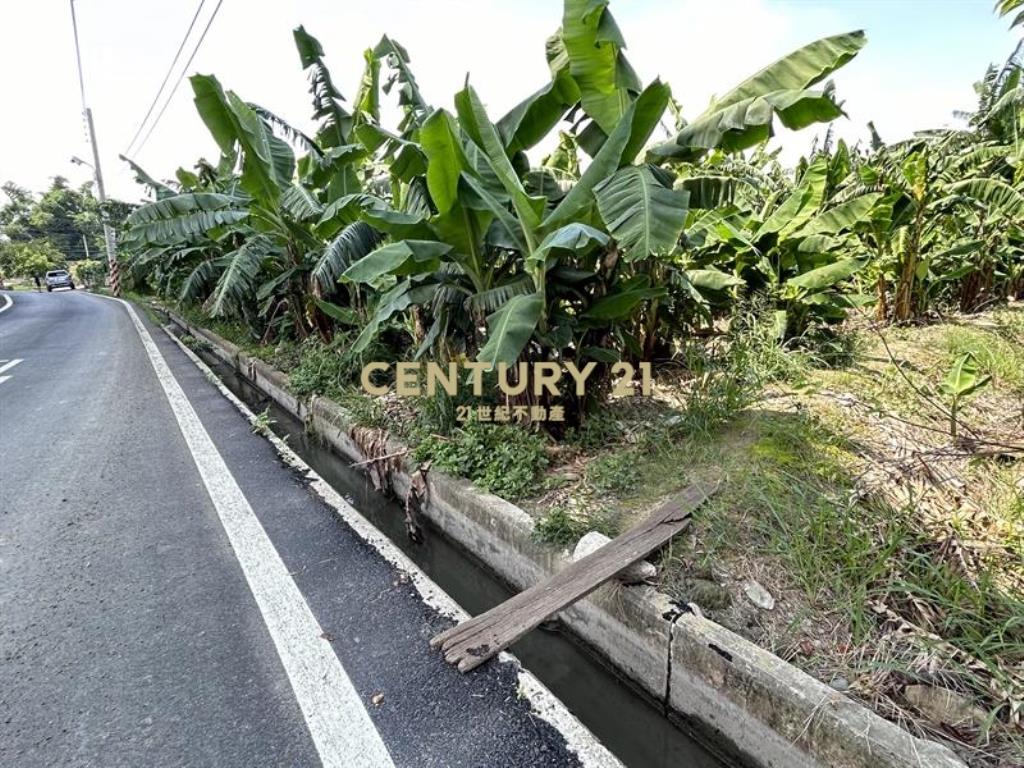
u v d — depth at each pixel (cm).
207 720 183
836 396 365
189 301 995
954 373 280
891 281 581
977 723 153
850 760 147
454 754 170
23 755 171
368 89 602
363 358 532
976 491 255
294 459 426
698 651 186
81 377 724
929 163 530
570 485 308
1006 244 607
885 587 203
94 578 267
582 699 213
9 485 379
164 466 412
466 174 325
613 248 343
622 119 306
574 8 297
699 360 397
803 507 239
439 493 330
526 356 349
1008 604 181
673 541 238
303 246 683
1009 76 671
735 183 377
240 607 243
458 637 213
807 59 301
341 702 190
